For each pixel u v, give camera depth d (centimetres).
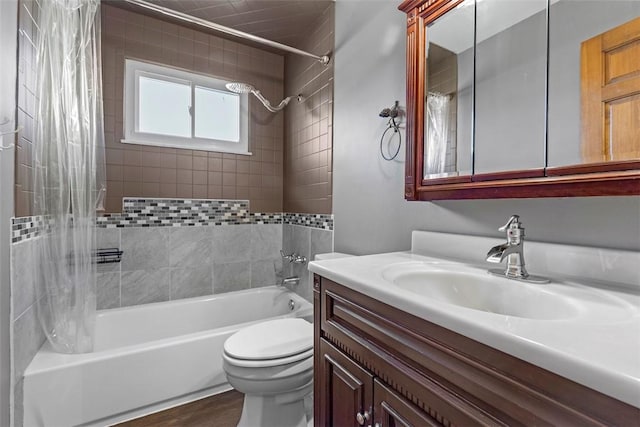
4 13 105
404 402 63
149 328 197
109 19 200
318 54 209
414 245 127
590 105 76
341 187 183
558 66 82
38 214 135
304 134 228
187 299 216
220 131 246
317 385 96
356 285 76
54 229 138
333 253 180
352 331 81
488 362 48
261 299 233
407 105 127
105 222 200
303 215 228
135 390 144
